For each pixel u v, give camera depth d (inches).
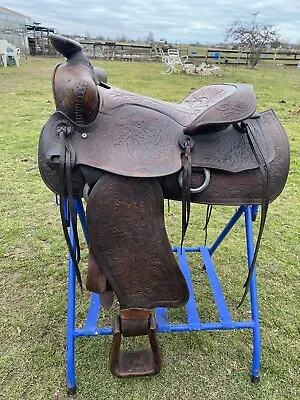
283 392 52.6
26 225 91.4
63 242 85.0
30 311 65.4
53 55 674.8
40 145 41.1
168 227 93.4
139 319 43.9
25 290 70.3
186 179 40.7
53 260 78.8
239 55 635.5
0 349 57.8
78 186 41.6
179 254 73.7
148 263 42.4
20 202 102.6
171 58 466.3
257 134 44.9
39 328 61.8
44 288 70.9
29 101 232.8
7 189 109.4
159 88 309.3
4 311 65.2
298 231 93.2
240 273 76.9
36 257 79.6
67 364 50.6
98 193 39.9
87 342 59.1
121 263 41.9
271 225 95.9
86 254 81.3
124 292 42.9
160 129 42.8
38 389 52.0
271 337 61.3
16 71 392.8
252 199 44.3
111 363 45.2
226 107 40.9
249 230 53.9
